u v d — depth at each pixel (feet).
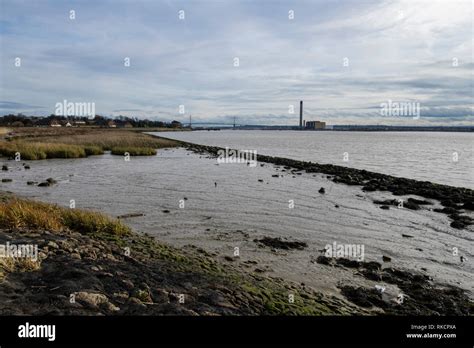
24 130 307.78
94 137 245.65
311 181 100.32
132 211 60.59
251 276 32.81
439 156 211.61
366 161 177.06
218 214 59.98
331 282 33.73
